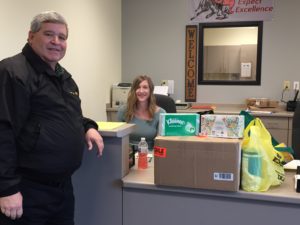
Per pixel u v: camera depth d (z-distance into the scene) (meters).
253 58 4.48
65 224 1.69
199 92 4.67
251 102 4.30
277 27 4.34
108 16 4.36
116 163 1.85
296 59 4.33
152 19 4.71
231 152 1.61
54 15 1.49
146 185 1.78
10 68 1.36
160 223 1.81
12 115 1.35
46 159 1.43
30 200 1.47
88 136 1.71
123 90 4.43
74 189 1.92
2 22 2.48
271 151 1.70
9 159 1.33
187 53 4.63
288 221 1.63
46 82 1.46
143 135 2.84
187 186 1.70
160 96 3.22
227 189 1.64
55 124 1.45
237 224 1.70
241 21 4.43
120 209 1.87
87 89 3.83
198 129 1.83
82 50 3.69
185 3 4.57
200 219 1.75
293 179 1.85
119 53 4.80
